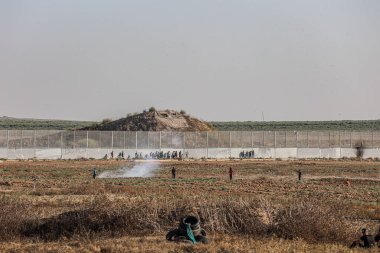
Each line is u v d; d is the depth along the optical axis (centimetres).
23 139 12300
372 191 7506
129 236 3959
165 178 8844
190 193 6253
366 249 3628
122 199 5131
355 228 4384
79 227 4056
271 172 10306
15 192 6406
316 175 9969
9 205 4225
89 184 7481
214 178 8969
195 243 3638
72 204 5209
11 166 10375
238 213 4194
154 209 4222
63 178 8581
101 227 4091
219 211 4216
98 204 4241
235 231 4128
